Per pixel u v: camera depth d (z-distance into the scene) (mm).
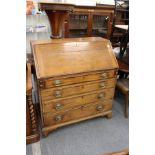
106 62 1509
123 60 1917
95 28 2932
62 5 1349
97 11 2729
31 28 2781
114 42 2918
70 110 1521
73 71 1349
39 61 1291
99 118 1806
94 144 1479
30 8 2643
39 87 1277
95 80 1492
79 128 1654
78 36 2844
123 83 1795
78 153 1388
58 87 1353
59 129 1626
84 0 2660
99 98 1616
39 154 1361
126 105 1795
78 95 1484
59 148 1425
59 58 1354
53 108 1427
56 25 1479
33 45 1345
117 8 2773
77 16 2693
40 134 1545
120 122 1761
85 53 1464
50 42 1402
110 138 1552
